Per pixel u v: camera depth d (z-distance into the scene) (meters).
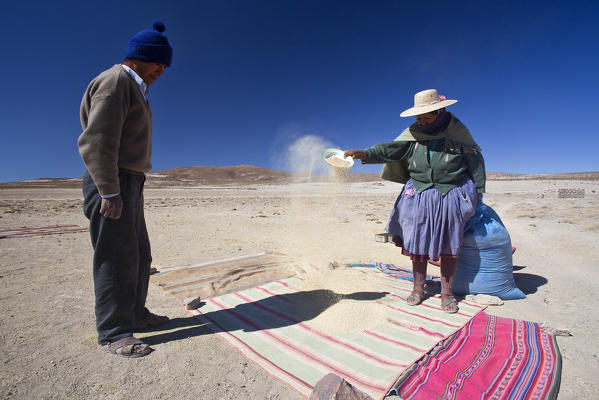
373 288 4.39
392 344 2.92
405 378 2.38
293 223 10.30
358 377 2.43
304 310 3.68
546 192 21.42
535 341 2.96
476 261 4.07
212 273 4.97
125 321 2.84
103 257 2.71
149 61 2.77
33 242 7.08
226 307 3.77
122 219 2.70
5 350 2.76
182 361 2.68
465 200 3.54
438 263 4.97
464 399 2.18
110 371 2.52
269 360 2.68
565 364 2.65
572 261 5.82
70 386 2.33
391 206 16.50
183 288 4.34
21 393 2.24
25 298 3.89
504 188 32.38
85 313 3.52
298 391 2.30
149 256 3.14
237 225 9.98
